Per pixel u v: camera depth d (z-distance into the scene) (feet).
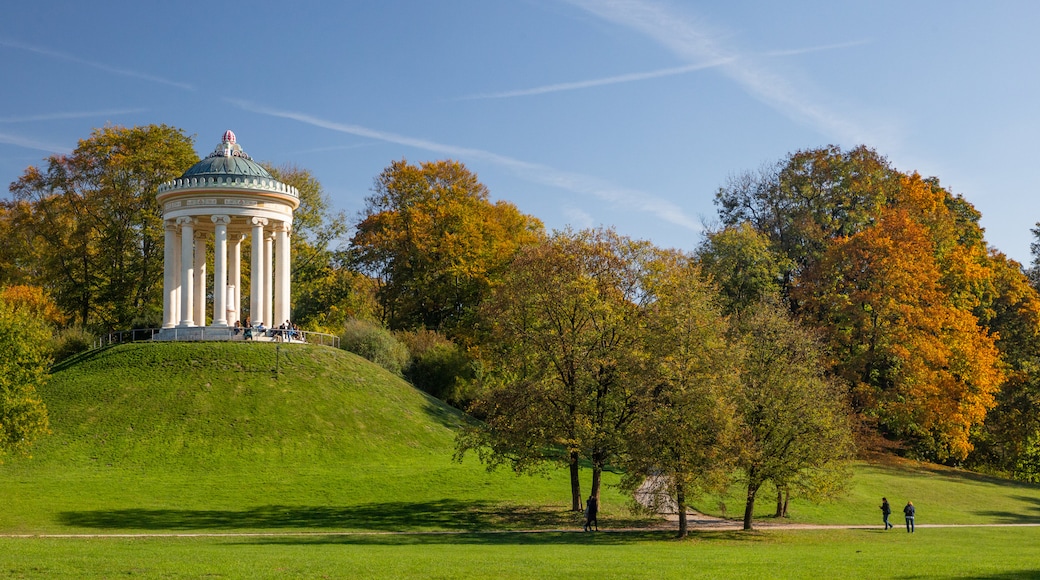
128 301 285.43
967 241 302.66
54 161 287.07
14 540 119.34
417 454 209.36
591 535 147.95
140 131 289.12
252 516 153.07
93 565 92.07
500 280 287.69
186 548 113.80
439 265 307.78
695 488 145.48
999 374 251.39
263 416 208.85
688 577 90.94
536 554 112.78
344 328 284.61
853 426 199.21
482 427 173.27
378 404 228.63
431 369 273.13
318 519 152.97
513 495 179.83
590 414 165.99
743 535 153.58
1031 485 240.94
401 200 326.44
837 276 264.93
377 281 344.28
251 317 243.19
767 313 180.75
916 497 210.59
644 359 157.79
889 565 103.35
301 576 87.71
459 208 312.29
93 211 285.84
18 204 296.92
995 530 170.30
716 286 176.04
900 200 287.28
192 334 240.32
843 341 255.50
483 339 275.59
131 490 167.12
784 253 281.54
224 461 190.60
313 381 227.81
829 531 163.12
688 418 146.51
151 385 216.13
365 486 176.96
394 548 120.06
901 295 247.50
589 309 171.32
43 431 158.81
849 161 289.12
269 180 244.22
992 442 287.48
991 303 286.25
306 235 333.62
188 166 295.48
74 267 286.66
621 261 177.58
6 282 297.53
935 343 244.63
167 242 245.86
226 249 260.42
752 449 155.84
